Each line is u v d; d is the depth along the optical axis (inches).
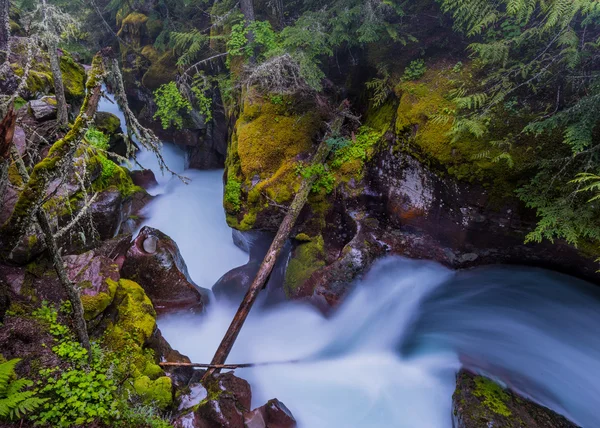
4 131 108.3
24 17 266.1
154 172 556.7
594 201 199.3
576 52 196.9
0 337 167.9
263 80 330.6
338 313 279.9
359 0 296.8
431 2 314.2
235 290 319.9
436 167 263.1
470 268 292.2
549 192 219.3
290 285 303.3
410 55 315.3
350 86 364.5
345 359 263.1
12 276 197.0
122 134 166.9
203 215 446.6
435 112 265.9
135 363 197.2
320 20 309.7
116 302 219.8
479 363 234.8
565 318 247.6
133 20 593.9
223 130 497.4
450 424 214.5
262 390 241.8
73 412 147.8
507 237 261.0
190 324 276.4
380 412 227.1
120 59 634.8
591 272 246.7
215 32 462.6
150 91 553.0
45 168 125.7
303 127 330.6
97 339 197.2
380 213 314.8
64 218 243.4
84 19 618.2
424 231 297.1
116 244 267.3
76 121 131.5
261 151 321.4
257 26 348.5
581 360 226.8
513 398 205.5
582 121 191.8
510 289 272.5
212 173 539.2
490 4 236.7
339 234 318.3
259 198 310.5
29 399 131.7
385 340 268.7
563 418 196.7
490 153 237.1
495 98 233.6
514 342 244.1
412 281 296.2
